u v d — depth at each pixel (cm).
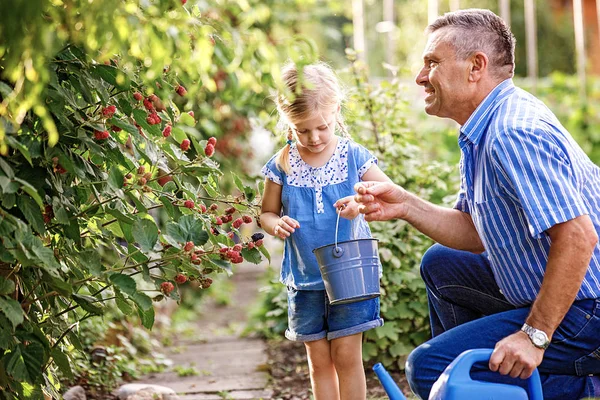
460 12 245
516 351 206
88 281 238
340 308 263
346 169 269
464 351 218
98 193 229
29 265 197
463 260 263
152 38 173
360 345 270
